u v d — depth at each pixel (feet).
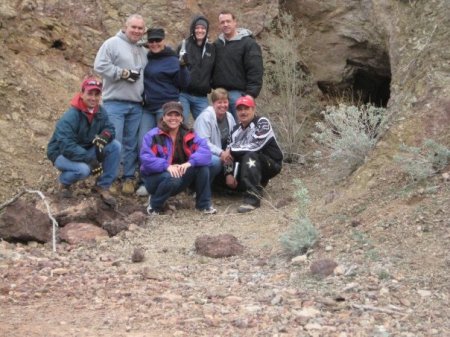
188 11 33.01
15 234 21.38
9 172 26.08
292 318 15.11
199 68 27.66
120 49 25.91
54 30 30.45
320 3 33.24
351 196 21.97
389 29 29.25
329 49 33.24
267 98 31.86
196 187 24.88
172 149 24.64
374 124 24.84
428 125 22.56
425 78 23.85
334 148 25.49
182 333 14.49
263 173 25.91
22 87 28.60
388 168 22.12
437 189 19.88
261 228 22.59
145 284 17.74
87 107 24.25
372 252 17.94
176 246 21.34
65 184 24.63
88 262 19.90
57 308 16.03
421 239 18.13
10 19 29.63
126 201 25.98
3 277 18.15
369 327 14.58
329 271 17.47
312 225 20.17
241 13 33.22
